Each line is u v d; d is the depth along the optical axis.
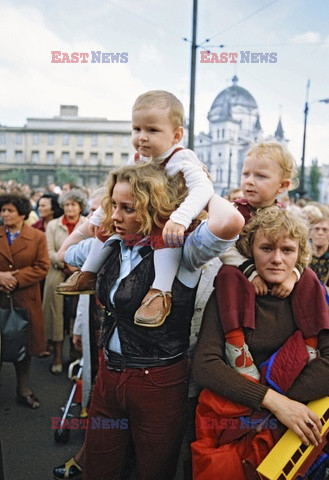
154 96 1.76
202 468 1.61
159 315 1.57
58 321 4.13
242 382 1.60
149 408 1.71
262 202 2.04
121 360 1.72
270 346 1.68
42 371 4.25
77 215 4.36
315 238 3.23
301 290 1.71
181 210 1.51
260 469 1.48
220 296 1.72
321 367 1.61
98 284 1.79
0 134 67.19
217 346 1.70
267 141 2.07
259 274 1.73
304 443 1.51
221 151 76.12
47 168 67.31
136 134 1.79
